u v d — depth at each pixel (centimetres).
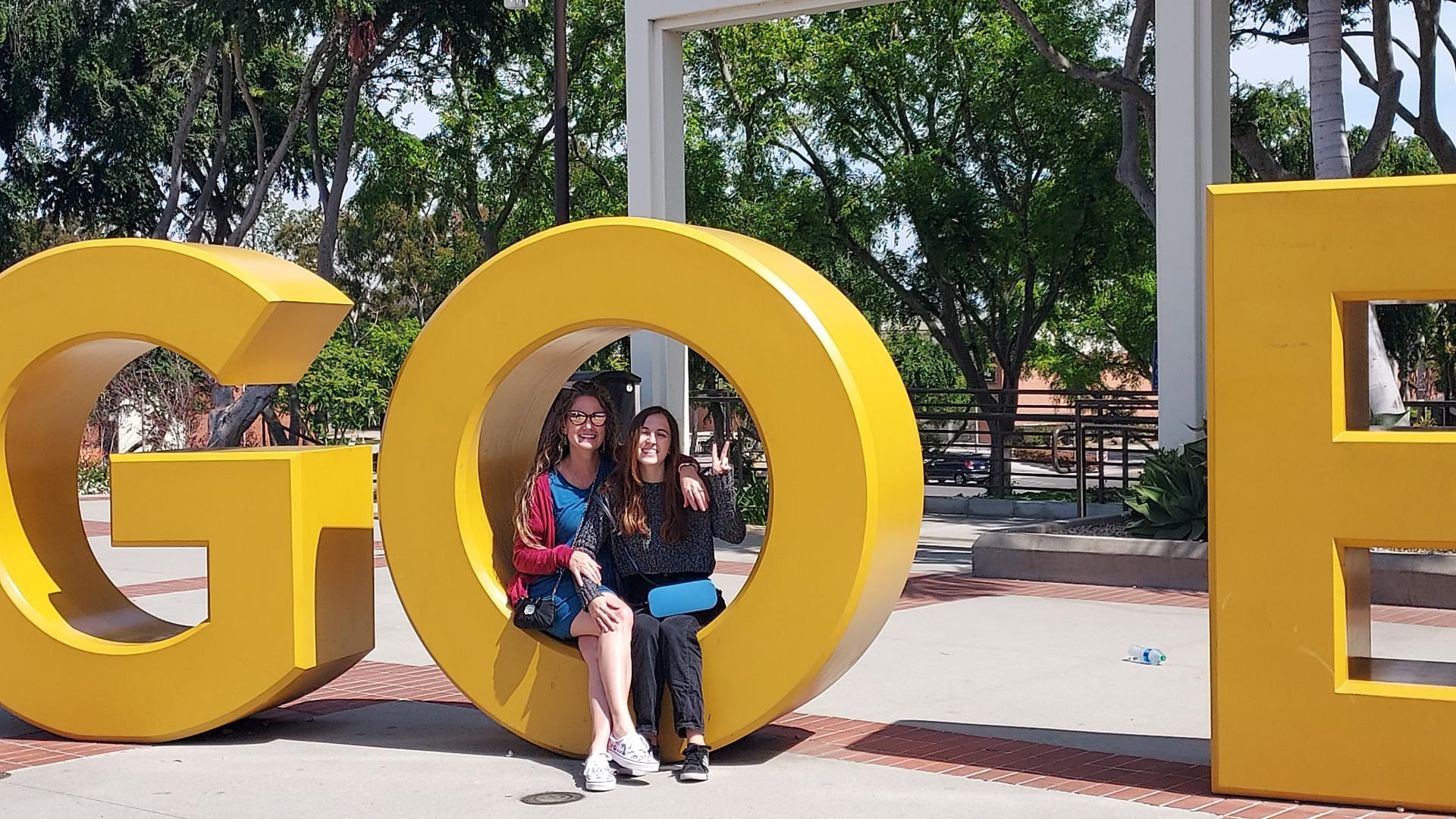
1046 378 3809
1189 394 1247
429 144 2972
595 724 577
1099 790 551
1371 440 511
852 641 588
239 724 700
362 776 591
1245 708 531
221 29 2512
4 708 718
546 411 711
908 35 2575
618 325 620
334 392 2850
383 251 4622
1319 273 518
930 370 4106
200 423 3017
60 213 3203
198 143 3139
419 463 642
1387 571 1033
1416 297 521
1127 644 901
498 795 555
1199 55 1248
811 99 2620
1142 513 1195
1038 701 734
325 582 658
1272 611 526
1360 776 514
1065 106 2427
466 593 632
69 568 728
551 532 608
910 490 604
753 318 581
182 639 655
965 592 1136
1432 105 1830
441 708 734
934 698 743
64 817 536
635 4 1566
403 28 2662
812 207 2573
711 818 519
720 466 609
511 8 1773
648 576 596
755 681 582
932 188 2478
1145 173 2367
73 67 2934
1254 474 527
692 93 2717
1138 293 2950
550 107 2866
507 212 2956
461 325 636
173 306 657
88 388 733
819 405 570
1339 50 1264
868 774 580
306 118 3183
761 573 581
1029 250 2500
